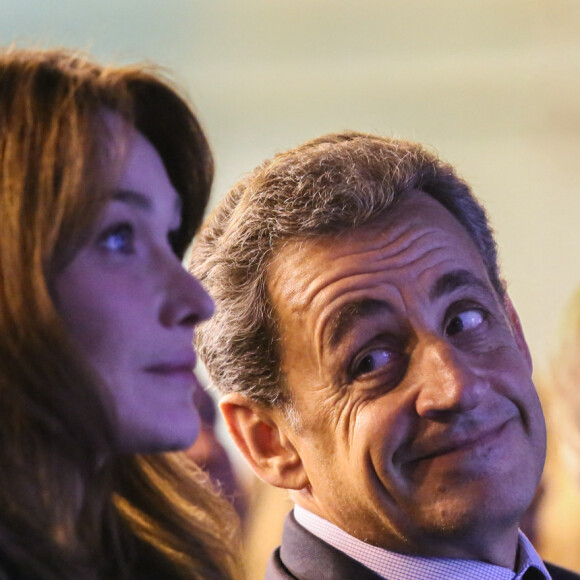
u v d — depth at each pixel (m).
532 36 16.09
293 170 6.13
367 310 5.81
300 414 6.02
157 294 4.32
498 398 5.75
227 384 6.38
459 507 5.56
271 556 6.53
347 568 5.93
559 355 9.82
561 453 9.63
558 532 9.45
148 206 4.42
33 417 3.83
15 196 3.96
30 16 14.59
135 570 5.06
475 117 16.19
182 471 5.71
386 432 5.65
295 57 15.74
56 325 3.84
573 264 15.61
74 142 4.05
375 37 15.95
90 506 4.18
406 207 6.11
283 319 6.01
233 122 15.77
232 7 15.23
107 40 14.93
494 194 15.88
